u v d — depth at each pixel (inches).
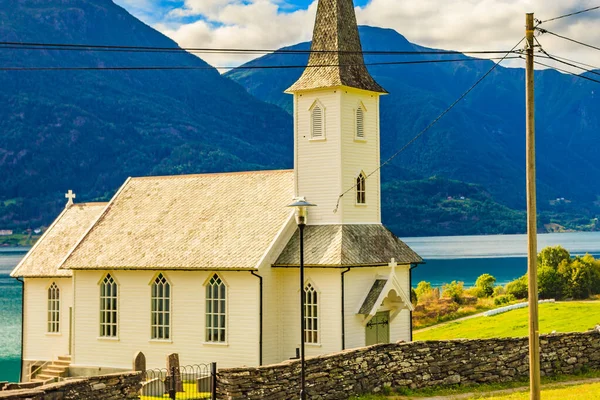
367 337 2534.5
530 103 1638.8
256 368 1681.8
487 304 5187.0
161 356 2640.3
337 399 1798.7
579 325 3663.9
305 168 2630.4
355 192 2623.0
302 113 2645.2
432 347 1957.4
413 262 2679.6
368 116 2696.9
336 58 2632.9
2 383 1817.2
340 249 2463.1
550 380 2050.9
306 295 2504.9
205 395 1935.3
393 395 1865.2
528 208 1647.4
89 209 3233.3
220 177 2881.4
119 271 2728.8
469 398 1831.9
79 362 2792.8
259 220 2628.0
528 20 1643.7
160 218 2817.4
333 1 2687.0
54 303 3053.6
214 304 2559.1
